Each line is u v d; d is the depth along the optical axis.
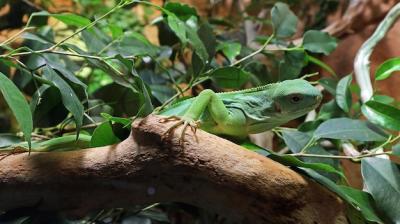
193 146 0.50
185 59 0.88
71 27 0.89
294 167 0.54
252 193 0.50
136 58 0.69
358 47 0.93
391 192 0.54
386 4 0.93
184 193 0.52
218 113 0.59
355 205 0.53
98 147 0.55
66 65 0.78
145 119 0.51
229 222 0.59
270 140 0.78
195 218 0.70
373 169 0.55
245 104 0.62
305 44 0.76
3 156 0.54
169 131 0.50
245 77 0.72
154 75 0.79
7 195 0.53
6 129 0.88
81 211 0.54
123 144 0.51
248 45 0.93
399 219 0.53
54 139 0.58
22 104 0.49
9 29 0.88
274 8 0.76
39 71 0.69
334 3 0.97
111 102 0.74
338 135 0.62
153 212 0.68
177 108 0.61
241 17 1.00
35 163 0.52
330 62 0.94
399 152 0.57
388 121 0.60
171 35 0.82
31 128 0.49
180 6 0.78
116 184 0.52
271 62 0.86
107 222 0.64
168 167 0.50
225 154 0.50
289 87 0.60
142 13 1.19
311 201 0.52
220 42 0.84
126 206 0.54
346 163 0.83
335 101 0.73
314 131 0.66
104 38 0.76
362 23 0.95
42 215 0.53
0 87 0.49
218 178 0.50
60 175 0.52
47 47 0.71
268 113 0.62
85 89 0.62
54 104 0.63
